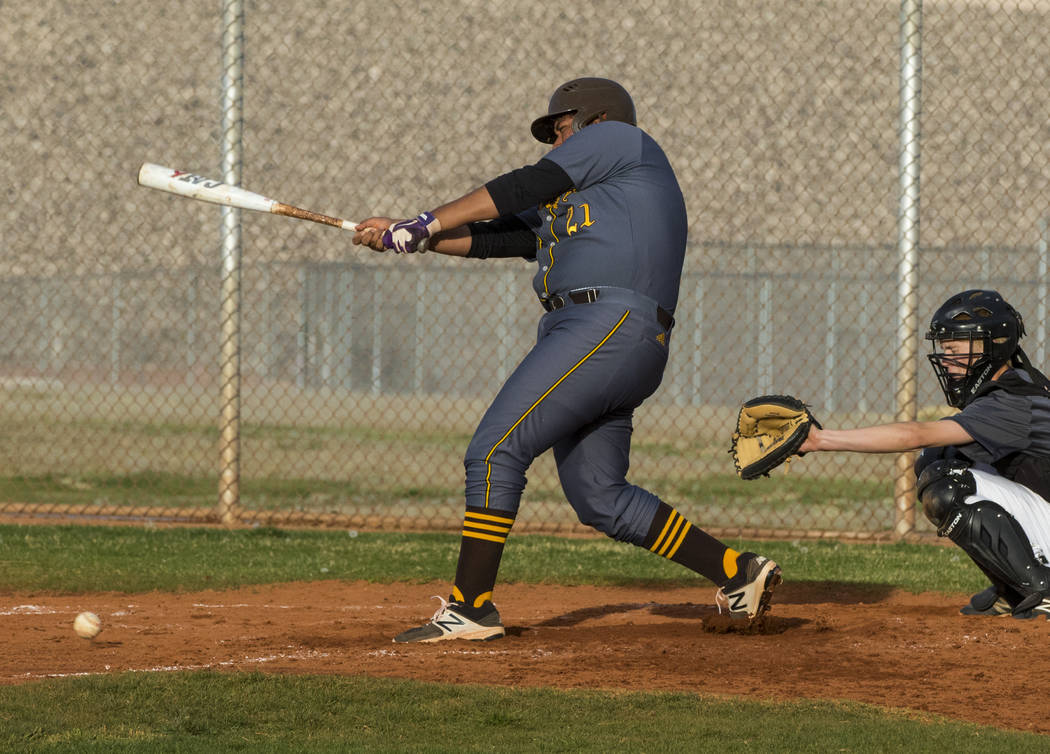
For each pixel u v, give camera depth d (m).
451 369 96.62
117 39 115.19
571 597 24.53
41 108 113.00
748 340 91.69
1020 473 19.91
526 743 13.02
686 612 22.61
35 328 106.06
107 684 15.00
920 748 12.93
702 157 98.81
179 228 109.50
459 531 33.09
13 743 12.77
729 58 101.25
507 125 102.94
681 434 67.31
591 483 18.62
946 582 25.91
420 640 18.23
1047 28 88.69
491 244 19.52
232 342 32.88
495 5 105.31
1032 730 13.88
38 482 46.22
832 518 39.72
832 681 15.95
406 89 104.00
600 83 18.75
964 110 90.19
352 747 12.80
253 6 105.69
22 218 110.12
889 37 100.56
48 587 24.38
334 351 98.00
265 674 15.59
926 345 72.31
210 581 25.31
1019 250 86.88
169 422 70.25
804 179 98.81
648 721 13.84
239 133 32.41
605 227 17.66
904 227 31.97
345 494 44.53
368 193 102.25
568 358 17.59
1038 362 76.00
